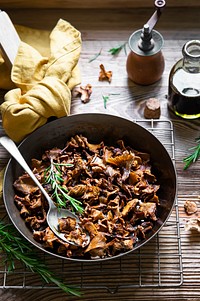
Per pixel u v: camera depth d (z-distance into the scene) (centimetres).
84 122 83
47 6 98
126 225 78
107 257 75
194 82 85
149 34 84
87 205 78
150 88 92
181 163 87
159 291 79
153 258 80
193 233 82
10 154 84
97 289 79
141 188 80
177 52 95
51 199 78
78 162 81
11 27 88
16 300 79
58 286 78
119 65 94
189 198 85
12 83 90
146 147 83
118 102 91
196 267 80
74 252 76
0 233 78
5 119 82
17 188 80
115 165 82
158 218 79
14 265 80
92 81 93
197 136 89
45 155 83
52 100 82
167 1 97
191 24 97
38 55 88
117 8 98
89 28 97
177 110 88
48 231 76
